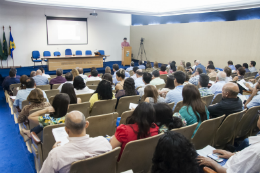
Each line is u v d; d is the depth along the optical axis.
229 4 7.07
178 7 8.88
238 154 1.49
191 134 2.00
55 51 10.83
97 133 2.30
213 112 2.48
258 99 2.82
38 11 10.15
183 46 10.20
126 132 1.61
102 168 1.43
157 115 1.85
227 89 2.41
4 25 9.48
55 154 1.35
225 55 8.48
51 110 2.12
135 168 1.71
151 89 2.68
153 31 11.81
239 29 7.87
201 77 3.29
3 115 4.38
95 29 11.98
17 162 2.63
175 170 1.00
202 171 1.64
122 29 13.11
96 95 3.03
